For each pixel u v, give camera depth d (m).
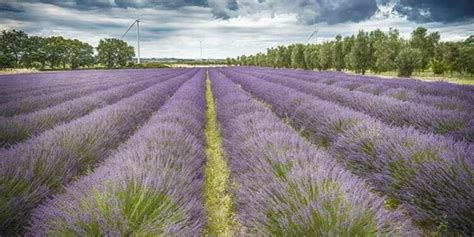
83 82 20.47
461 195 2.75
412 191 3.23
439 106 7.29
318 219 2.16
